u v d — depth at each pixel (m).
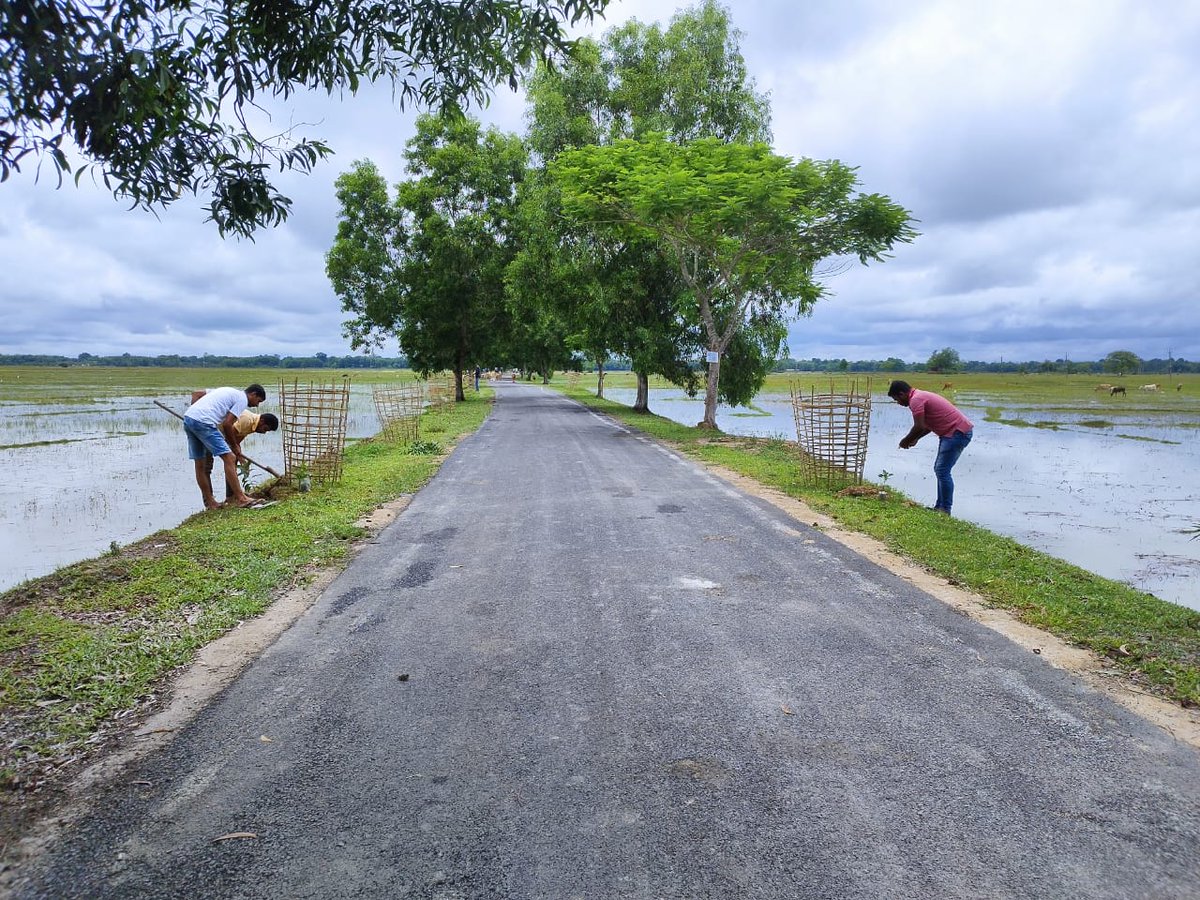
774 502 9.30
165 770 3.09
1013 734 3.33
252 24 3.63
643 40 22.69
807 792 2.88
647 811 2.75
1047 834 2.61
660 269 21.56
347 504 9.02
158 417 27.30
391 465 12.73
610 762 3.11
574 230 21.80
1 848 2.58
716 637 4.57
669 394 52.91
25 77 2.82
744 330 21.70
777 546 6.98
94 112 2.99
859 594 5.47
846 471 11.30
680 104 21.20
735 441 16.47
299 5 3.69
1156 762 3.09
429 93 4.32
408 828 2.67
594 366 40.38
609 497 9.70
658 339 21.44
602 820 2.70
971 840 2.58
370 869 2.45
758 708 3.60
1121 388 53.16
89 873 2.45
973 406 39.75
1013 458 17.05
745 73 21.91
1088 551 8.48
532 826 2.67
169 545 6.95
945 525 7.88
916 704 3.64
